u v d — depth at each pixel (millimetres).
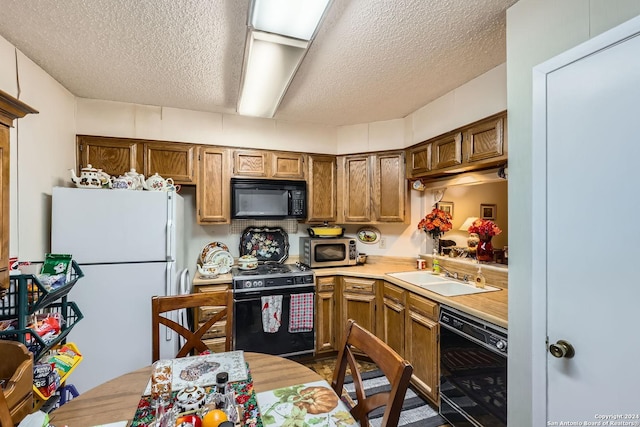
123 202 1900
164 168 2518
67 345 1594
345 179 3018
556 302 1089
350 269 2768
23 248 1668
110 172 2375
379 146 2910
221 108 2572
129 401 946
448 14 1357
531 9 1201
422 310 1971
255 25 1312
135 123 2451
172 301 1432
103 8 1317
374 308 2527
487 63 1794
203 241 2885
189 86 2137
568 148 1050
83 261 1821
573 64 1034
